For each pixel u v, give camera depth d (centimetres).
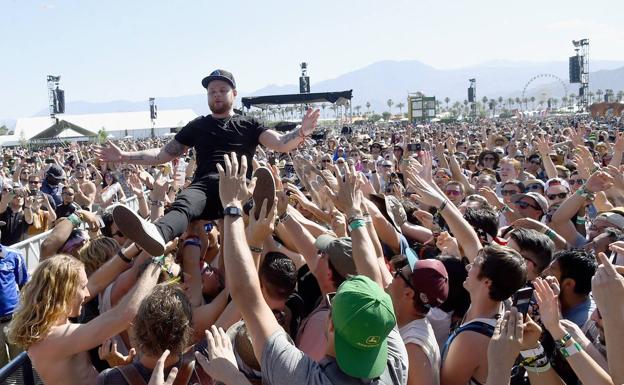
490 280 303
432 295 292
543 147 887
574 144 1005
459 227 398
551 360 312
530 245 377
